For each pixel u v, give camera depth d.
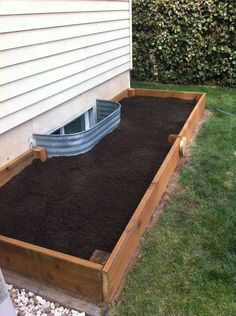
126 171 3.15
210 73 6.72
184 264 2.21
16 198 2.72
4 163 2.96
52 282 2.06
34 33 3.01
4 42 2.68
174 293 2.01
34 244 2.22
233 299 1.96
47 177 3.03
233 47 6.30
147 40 6.91
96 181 2.98
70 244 2.22
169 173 3.16
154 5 6.49
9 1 2.65
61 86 3.61
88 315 1.89
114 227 2.39
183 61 6.82
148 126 4.25
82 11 3.79
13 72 2.84
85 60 4.07
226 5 5.99
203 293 2.00
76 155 3.45
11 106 2.89
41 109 3.32
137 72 7.34
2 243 2.09
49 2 3.14
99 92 4.68
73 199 2.71
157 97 5.52
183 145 3.50
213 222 2.62
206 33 6.39
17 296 2.02
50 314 1.90
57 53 3.42
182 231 2.53
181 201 2.90
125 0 5.11
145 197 2.50
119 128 4.20
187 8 6.27
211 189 3.07
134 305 1.94
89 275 1.89
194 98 5.27
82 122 4.42
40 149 3.28
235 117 4.88
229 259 2.25
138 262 2.24
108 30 4.63
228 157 3.67
